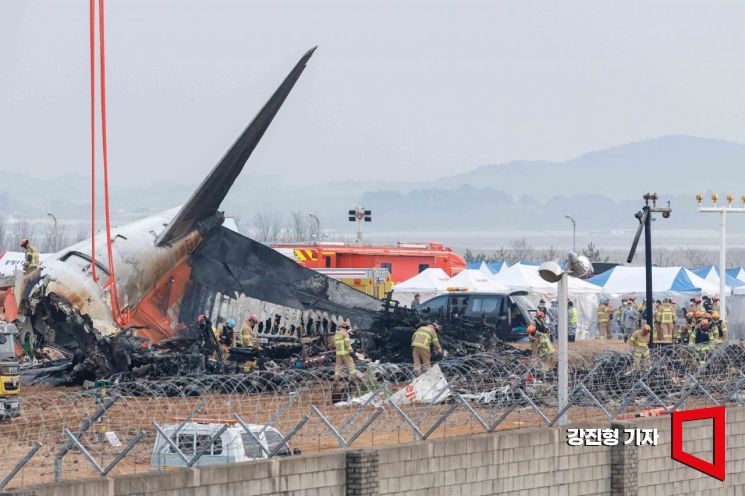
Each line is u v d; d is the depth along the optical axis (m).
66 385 143.62
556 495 91.12
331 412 99.12
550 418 102.88
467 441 85.75
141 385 90.81
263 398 101.44
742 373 108.56
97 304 153.12
